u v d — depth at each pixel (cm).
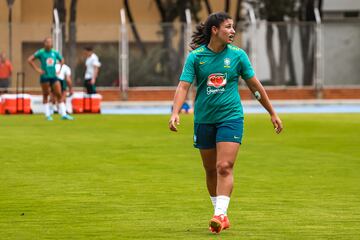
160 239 2144
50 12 10469
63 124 5997
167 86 9200
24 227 2306
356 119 6625
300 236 2181
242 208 2600
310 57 9444
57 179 3206
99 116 7012
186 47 9144
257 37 9344
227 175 2198
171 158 3872
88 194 2859
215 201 2342
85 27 9069
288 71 9419
